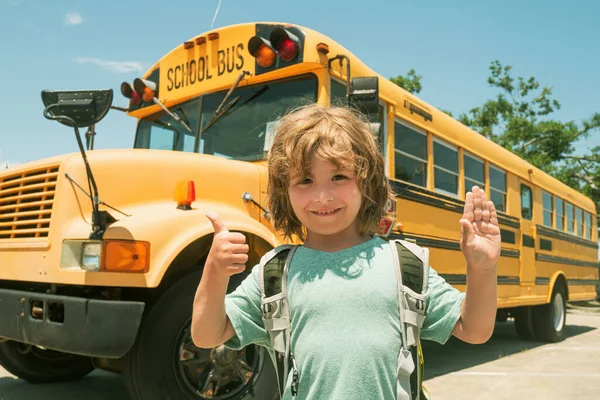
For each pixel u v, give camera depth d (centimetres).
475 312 134
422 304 138
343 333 133
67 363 487
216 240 131
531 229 816
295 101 413
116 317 290
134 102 515
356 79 388
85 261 298
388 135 488
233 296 149
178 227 309
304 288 139
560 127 2269
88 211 318
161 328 307
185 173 346
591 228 1148
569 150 2330
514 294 742
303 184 144
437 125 581
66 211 317
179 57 485
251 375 331
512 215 758
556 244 909
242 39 443
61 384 480
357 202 145
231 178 363
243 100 439
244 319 145
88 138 345
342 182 142
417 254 144
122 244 294
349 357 131
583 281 1032
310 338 135
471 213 135
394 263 141
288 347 139
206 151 450
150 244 298
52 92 294
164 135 492
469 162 652
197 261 351
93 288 322
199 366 320
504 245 726
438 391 481
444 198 572
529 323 852
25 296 318
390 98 494
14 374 468
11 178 366
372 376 131
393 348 134
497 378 542
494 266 133
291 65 409
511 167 769
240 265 130
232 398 324
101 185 321
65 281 302
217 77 453
